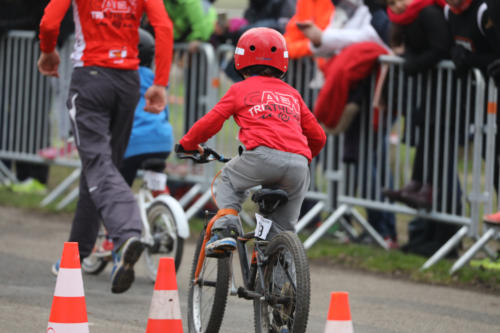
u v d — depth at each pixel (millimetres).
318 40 18047
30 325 10656
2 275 14008
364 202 17844
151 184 14305
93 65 13062
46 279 13891
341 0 18875
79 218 13719
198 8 20562
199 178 20391
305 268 8812
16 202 22031
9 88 23297
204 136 9977
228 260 10016
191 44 20375
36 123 22969
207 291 10625
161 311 9117
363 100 17781
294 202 9922
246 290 9797
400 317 12430
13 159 23281
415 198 16531
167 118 15812
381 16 17859
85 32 13070
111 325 10945
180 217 13711
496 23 14492
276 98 9930
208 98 20266
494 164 16016
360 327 11734
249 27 20141
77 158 21844
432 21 16047
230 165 10023
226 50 20266
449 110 16250
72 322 9086
